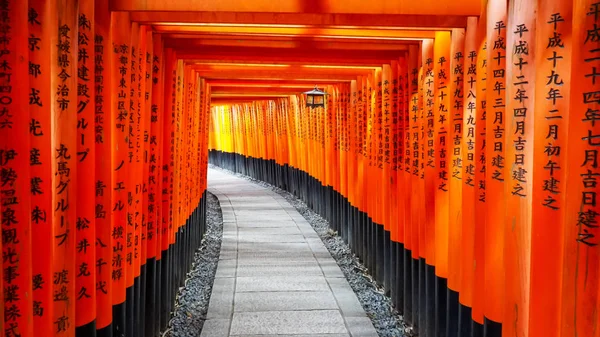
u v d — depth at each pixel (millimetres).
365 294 7250
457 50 4129
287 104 15883
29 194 2422
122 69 3875
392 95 6449
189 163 8102
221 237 10820
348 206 9555
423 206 5293
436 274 4734
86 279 3283
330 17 4008
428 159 4883
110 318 3670
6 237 2326
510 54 3072
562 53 2596
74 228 3010
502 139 3352
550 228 2684
